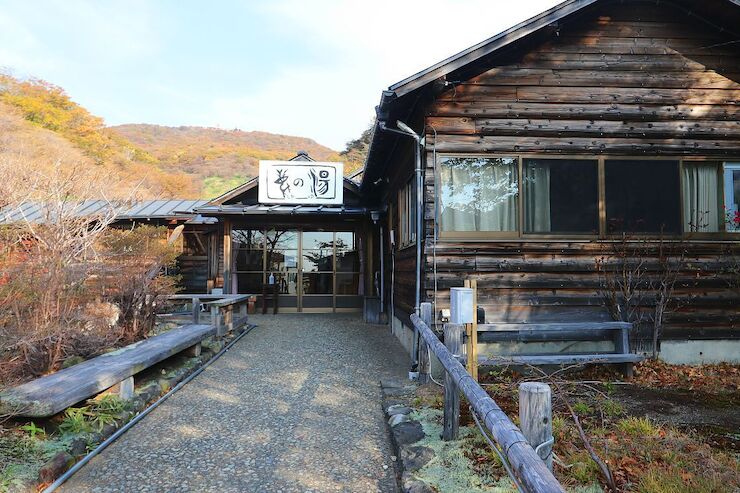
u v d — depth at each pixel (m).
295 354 6.81
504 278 5.70
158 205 14.28
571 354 5.51
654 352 5.73
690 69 6.05
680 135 5.97
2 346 4.03
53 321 4.89
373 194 11.76
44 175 7.11
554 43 5.95
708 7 5.83
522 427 1.92
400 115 6.29
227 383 5.27
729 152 6.01
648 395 4.56
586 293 5.78
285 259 12.19
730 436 3.48
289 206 11.57
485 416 1.98
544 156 5.84
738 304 5.90
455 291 4.00
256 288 12.12
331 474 3.12
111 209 7.09
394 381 5.18
